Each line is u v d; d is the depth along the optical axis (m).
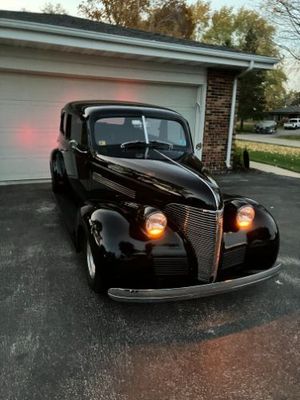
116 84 8.25
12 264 3.84
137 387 2.22
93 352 2.52
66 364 2.39
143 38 7.64
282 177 9.76
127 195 3.45
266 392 2.21
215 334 2.78
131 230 2.83
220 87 9.23
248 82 43.94
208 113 9.24
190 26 34.78
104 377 2.29
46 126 7.94
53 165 6.15
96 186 3.91
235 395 2.18
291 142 29.25
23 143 7.82
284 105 68.75
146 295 2.66
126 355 2.50
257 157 15.09
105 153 3.87
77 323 2.84
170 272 2.90
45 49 7.21
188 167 3.50
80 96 8.05
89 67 7.71
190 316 3.01
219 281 3.03
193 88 9.08
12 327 2.75
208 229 2.91
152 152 3.93
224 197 3.44
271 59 8.80
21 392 2.14
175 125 4.33
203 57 8.09
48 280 3.51
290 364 2.46
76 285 3.42
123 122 4.09
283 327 2.90
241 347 2.64
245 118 45.66
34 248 4.29
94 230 2.92
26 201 6.35
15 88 7.46
